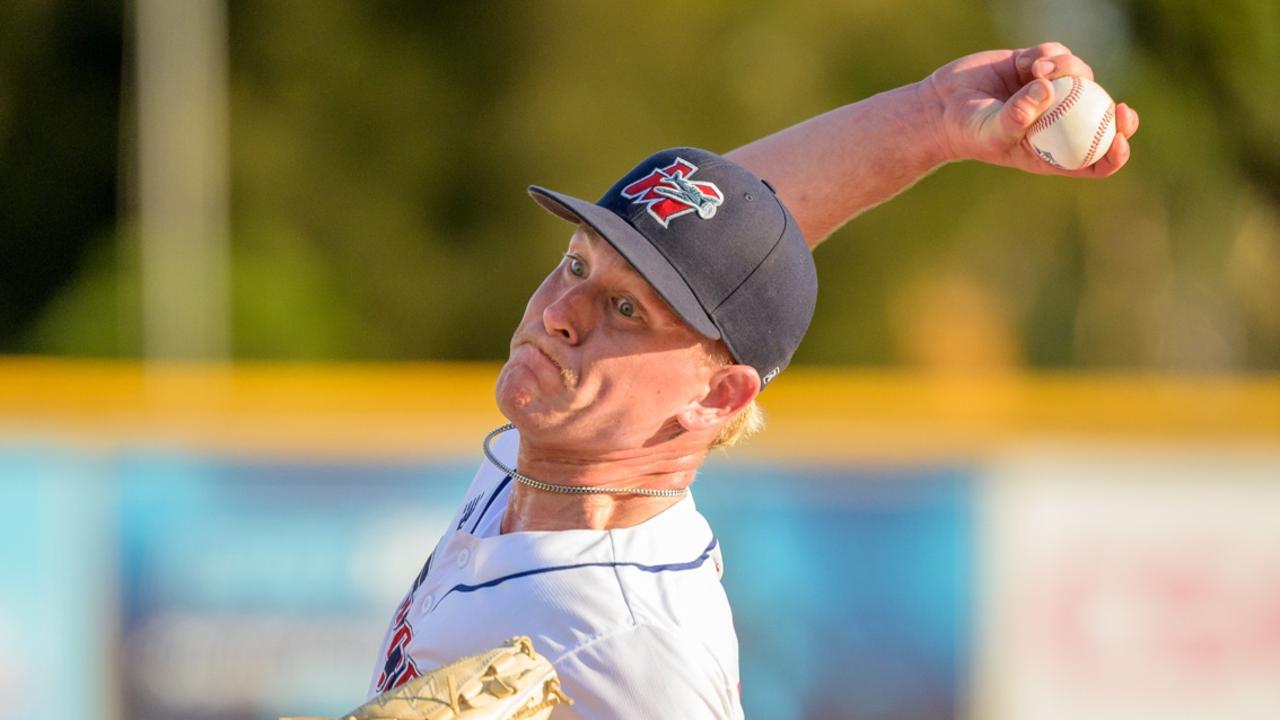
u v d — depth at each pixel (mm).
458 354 62719
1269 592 22438
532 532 8266
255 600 22344
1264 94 62250
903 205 61969
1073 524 22562
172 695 22188
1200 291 62750
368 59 62250
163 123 56562
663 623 7891
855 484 22516
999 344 62562
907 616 22438
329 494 22500
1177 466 22531
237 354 58062
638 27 61781
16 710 22016
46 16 60094
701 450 8594
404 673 8336
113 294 57750
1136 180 62156
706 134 62094
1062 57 9250
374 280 61875
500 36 62438
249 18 61375
